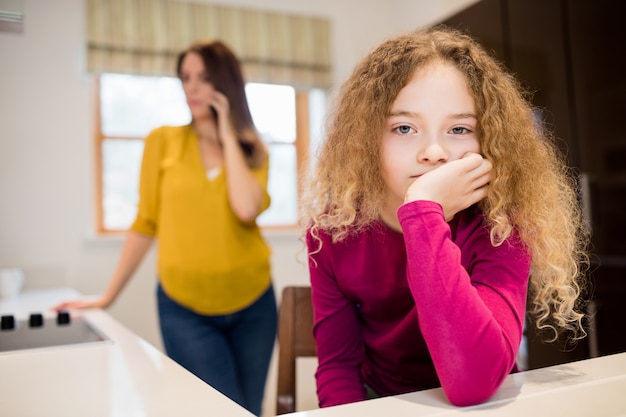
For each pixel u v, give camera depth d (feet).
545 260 2.21
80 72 9.14
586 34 5.75
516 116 2.23
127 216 9.66
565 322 2.37
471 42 2.35
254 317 5.53
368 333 2.94
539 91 6.36
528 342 5.79
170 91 9.98
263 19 10.38
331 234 2.65
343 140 2.39
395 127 2.13
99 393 2.07
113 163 9.59
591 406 1.59
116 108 9.63
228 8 10.14
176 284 5.32
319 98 11.09
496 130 2.11
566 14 5.97
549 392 1.74
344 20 11.18
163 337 5.42
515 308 1.96
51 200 8.86
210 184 5.45
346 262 2.69
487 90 2.13
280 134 10.79
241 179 5.35
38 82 8.87
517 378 1.93
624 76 5.39
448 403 1.72
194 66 5.53
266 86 10.66
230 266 5.37
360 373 2.95
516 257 2.10
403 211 1.92
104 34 9.17
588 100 5.76
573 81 5.92
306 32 10.70
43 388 2.17
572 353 5.62
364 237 2.57
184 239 5.35
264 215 10.64
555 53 6.12
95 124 9.47
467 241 2.31
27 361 2.72
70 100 9.05
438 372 1.74
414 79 2.09
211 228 5.38
